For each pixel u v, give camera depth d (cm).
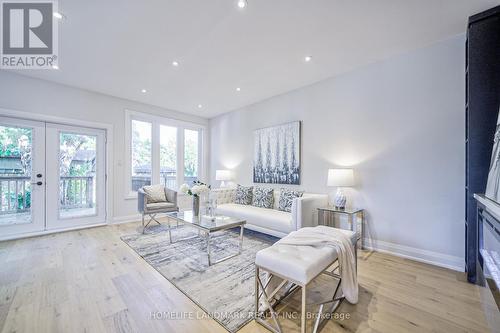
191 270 229
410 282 206
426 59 254
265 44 251
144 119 477
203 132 587
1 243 313
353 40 244
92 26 220
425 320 153
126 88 388
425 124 255
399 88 273
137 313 160
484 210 170
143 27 221
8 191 333
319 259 149
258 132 450
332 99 337
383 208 284
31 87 343
